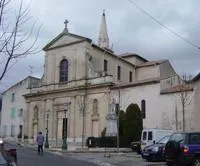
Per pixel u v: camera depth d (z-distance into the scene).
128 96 52.94
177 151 19.39
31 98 66.88
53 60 64.62
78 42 61.50
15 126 70.88
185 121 46.00
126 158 31.44
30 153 34.09
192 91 45.94
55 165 23.75
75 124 58.59
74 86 59.66
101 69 61.06
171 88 49.44
